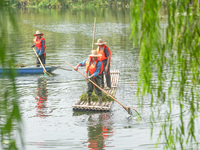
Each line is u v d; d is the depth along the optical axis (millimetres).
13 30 3824
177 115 22703
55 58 49344
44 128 21406
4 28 3789
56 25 114938
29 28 103250
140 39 7969
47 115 24062
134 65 43656
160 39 8234
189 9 8391
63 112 24891
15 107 4043
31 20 139375
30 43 66875
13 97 4133
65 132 20703
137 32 7730
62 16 163875
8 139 4023
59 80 35938
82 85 33656
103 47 31250
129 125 21906
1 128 3980
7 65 3949
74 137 19859
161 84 8844
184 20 8422
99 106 25266
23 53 53438
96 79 26047
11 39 3852
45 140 19297
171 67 8906
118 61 46719
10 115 4020
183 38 8555
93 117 23859
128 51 56219
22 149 3947
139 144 18547
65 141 19156
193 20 8461
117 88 31984
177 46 8617
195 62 8914
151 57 8156
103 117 23812
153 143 18562
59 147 18234
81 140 19391
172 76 9000
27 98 28406
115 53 54250
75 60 47625
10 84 4121
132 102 26938
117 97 28734
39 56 41906
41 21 133875
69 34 86062
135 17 7656
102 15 166125
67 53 54125
